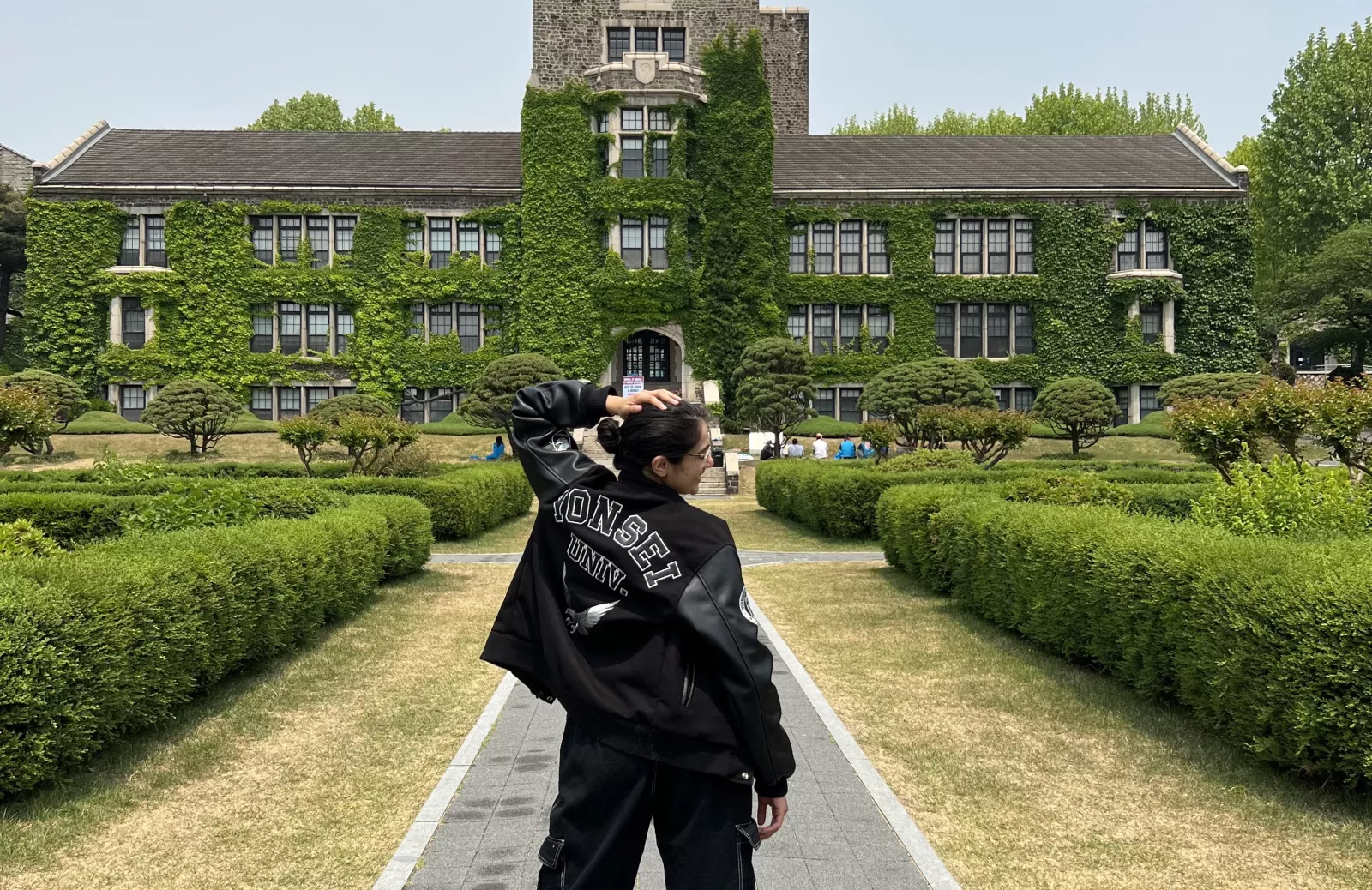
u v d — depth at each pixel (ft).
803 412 126.00
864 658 31.68
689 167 155.43
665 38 159.53
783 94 189.37
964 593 38.83
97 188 148.77
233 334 151.33
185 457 117.80
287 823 18.10
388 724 24.53
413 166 161.79
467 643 33.83
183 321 150.41
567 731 10.53
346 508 42.96
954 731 23.77
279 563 29.27
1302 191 177.06
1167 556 24.14
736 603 10.03
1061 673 29.32
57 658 18.83
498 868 16.10
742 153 154.40
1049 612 30.68
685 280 152.35
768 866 16.15
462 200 154.40
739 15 158.61
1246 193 158.10
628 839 10.00
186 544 26.11
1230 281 158.61
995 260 159.22
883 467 76.23
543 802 19.20
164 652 22.30
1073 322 157.99
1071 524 30.09
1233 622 20.59
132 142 164.14
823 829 17.72
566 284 152.15
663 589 9.98
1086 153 172.86
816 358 157.58
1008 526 34.01
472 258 153.89
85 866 16.15
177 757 21.67
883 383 120.26
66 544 44.19
